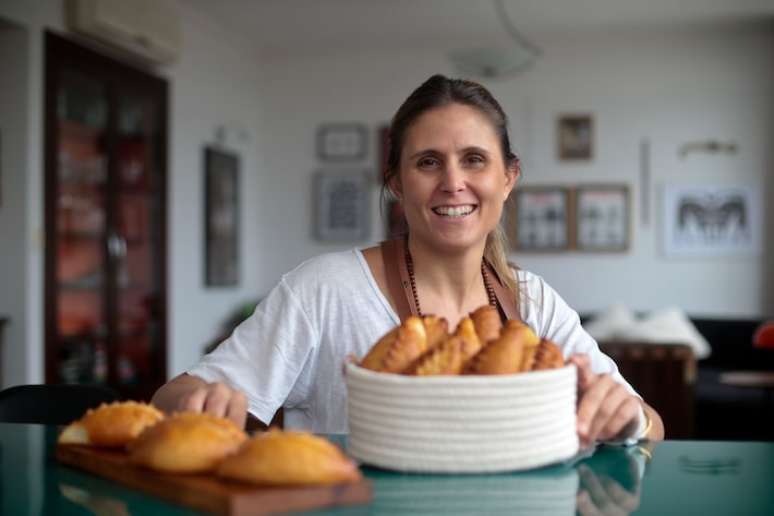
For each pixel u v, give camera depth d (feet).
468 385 2.19
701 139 17.76
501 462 2.21
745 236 17.58
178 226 15.55
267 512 1.87
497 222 3.93
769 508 2.06
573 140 18.22
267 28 17.44
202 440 2.08
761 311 17.49
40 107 11.22
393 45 18.86
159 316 14.21
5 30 11.09
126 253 13.25
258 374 3.83
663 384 11.29
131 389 13.44
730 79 17.65
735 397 14.34
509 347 2.28
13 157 11.05
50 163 11.35
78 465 2.44
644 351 11.30
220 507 1.88
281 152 19.70
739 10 16.07
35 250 11.16
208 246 16.56
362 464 2.32
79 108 12.03
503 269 4.18
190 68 16.03
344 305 3.99
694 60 17.78
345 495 1.96
